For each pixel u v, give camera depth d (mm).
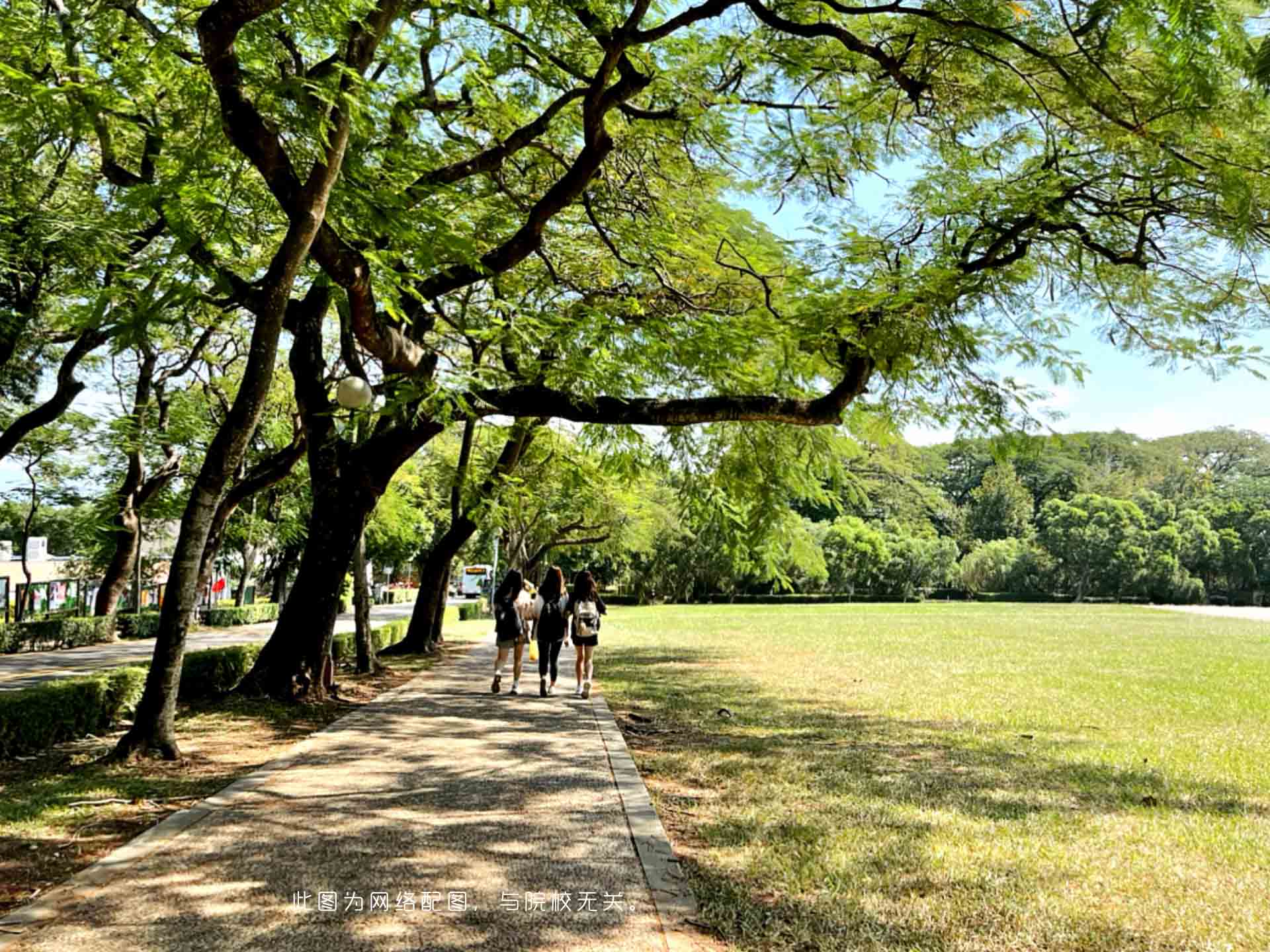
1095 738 10047
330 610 11383
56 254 13547
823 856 5324
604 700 12047
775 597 65938
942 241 10258
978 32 7520
